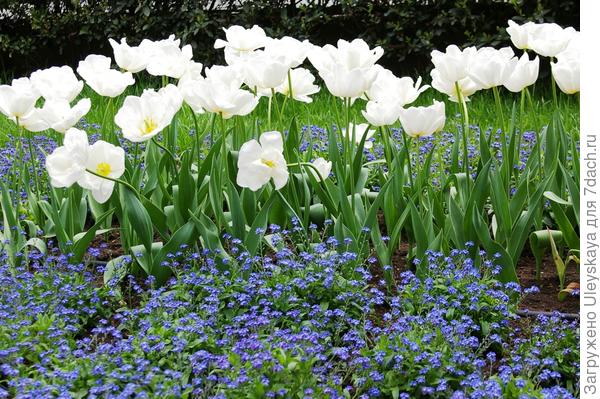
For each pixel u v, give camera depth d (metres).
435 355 3.13
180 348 3.16
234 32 4.55
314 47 4.43
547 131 4.64
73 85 4.22
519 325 3.78
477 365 3.13
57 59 11.17
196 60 10.08
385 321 3.74
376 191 5.46
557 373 3.23
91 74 4.30
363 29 9.95
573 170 4.59
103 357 3.10
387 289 4.07
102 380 2.98
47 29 10.48
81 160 3.67
